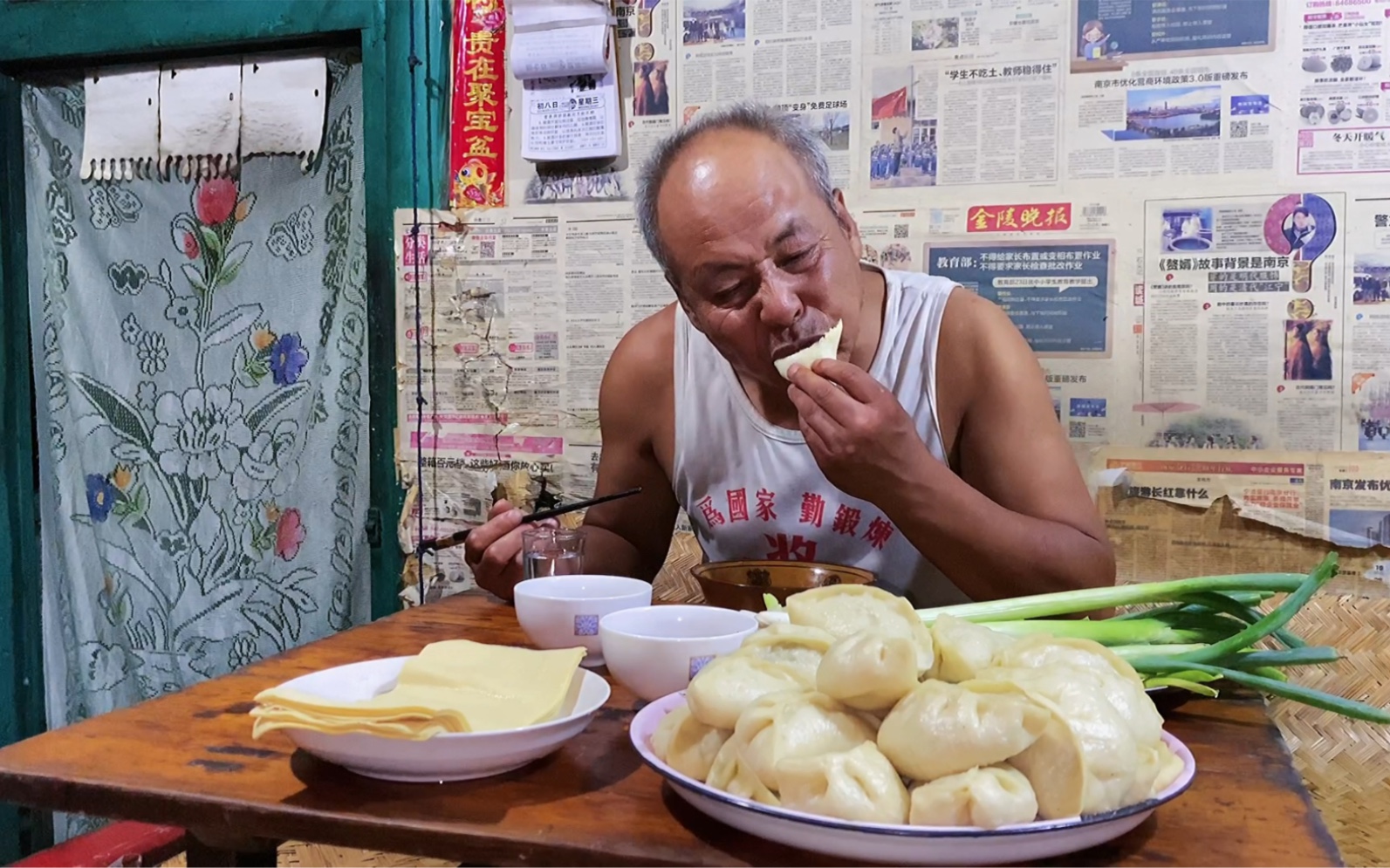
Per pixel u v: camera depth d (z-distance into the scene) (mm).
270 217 2516
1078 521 1441
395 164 2369
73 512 2695
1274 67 1938
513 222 2326
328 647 1317
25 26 2551
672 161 1431
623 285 2277
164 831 1745
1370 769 1843
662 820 783
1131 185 2012
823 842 688
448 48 2334
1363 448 1930
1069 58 2021
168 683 2658
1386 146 1896
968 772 702
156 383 2615
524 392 2338
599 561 1747
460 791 837
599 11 2221
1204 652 1057
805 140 1470
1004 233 2070
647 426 1851
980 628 904
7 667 2658
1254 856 722
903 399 1619
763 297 1367
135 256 2607
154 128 2551
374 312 2398
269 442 2545
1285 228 1946
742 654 878
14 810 2580
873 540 1671
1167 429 2018
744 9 2176
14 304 2627
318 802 808
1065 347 2059
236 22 2426
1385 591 1924
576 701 970
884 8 2102
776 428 1684
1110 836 710
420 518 2395
